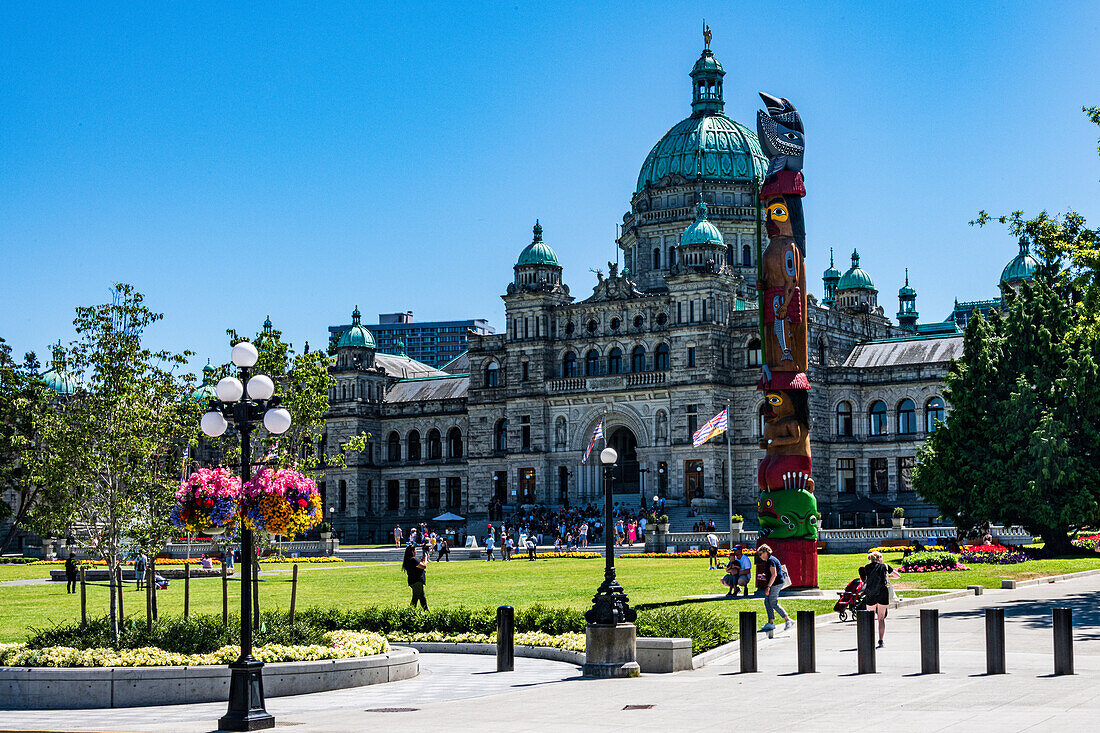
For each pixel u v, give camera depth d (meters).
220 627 35.84
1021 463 73.31
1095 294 63.00
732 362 114.56
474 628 43.06
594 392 117.75
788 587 51.97
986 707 24.48
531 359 122.31
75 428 37.44
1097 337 65.75
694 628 36.75
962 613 44.91
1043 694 25.80
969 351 76.88
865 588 36.75
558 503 119.69
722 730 23.31
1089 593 50.66
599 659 33.31
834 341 118.56
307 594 61.97
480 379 128.50
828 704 25.94
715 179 127.25
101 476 37.38
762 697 27.50
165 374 38.56
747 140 130.25
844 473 115.81
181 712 30.31
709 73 133.62
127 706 31.61
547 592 58.09
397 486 137.25
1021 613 44.16
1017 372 75.06
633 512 113.00
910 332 149.38
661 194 128.75
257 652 33.75
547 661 38.19
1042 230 68.44
